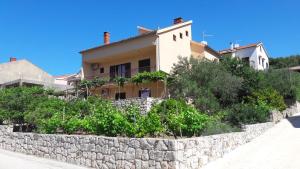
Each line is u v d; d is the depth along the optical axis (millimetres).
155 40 26312
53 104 20484
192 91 21188
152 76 24609
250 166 11023
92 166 12312
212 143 12219
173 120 12070
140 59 29312
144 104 21062
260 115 20375
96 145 12297
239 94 24750
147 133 11914
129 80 26594
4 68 45438
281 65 53719
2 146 18875
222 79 22797
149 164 10203
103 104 20953
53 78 50781
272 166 10891
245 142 16438
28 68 47781
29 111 19578
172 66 26625
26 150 16562
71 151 13492
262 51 45625
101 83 28484
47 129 16047
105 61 32312
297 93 32031
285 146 14578
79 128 14648
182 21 31000
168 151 9719
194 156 10633
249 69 26375
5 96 21703
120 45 28953
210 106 20297
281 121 24250
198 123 12391
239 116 19281
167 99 20609
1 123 20703
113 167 11438
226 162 11781
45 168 12109
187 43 29734
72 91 30250
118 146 11383
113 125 12406
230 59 27016
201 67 23297
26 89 25297
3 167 12328
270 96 24906
